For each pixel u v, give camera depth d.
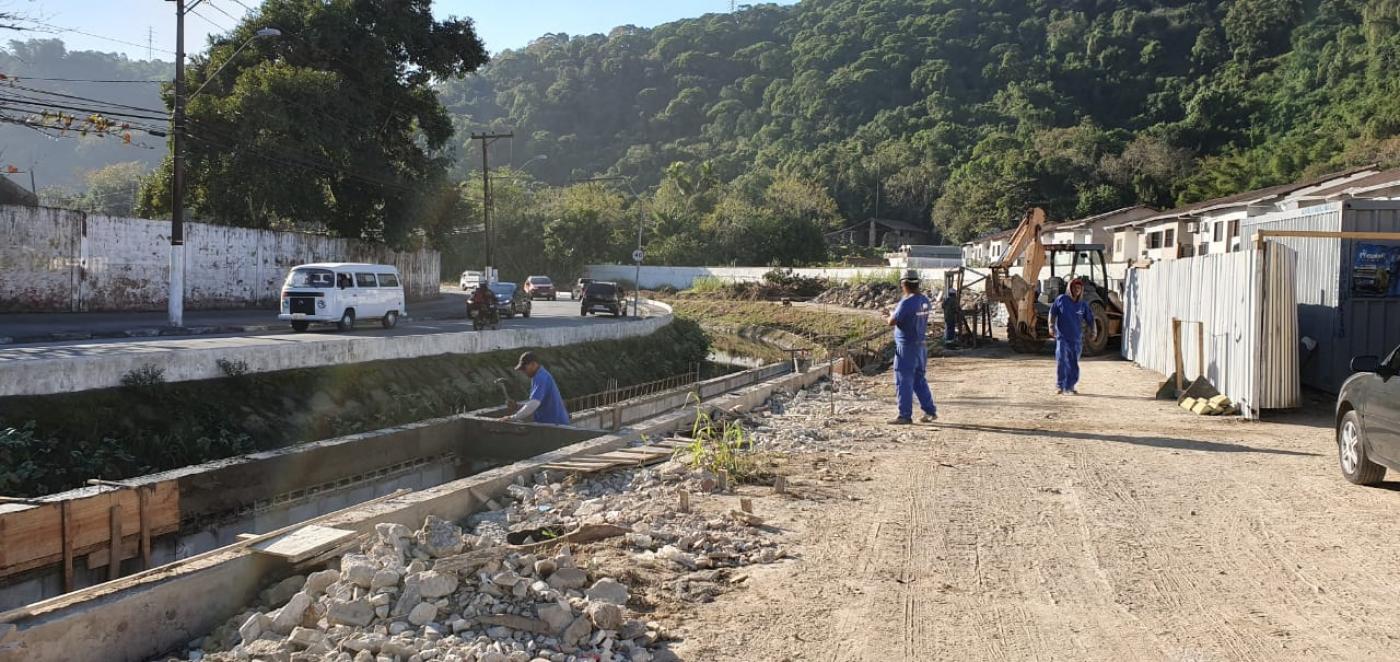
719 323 58.12
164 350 16.25
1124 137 91.75
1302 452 10.23
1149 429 11.99
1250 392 12.70
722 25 192.75
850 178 110.69
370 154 42.00
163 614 4.91
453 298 58.03
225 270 36.69
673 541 6.67
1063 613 5.34
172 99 38.47
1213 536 6.90
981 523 7.28
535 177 148.50
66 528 7.01
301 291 27.38
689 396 14.50
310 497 9.42
